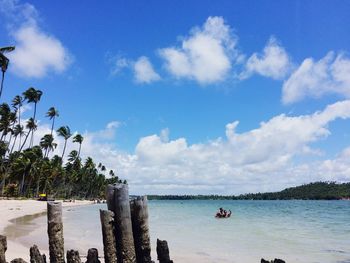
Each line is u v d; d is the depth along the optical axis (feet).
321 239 95.91
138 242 37.55
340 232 114.32
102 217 36.70
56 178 400.06
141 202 37.83
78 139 436.35
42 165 346.95
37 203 260.42
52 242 37.60
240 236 102.68
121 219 36.60
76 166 433.07
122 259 36.24
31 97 296.30
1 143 271.49
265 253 72.59
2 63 199.52
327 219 178.40
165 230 120.57
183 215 219.82
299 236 102.73
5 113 265.75
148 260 37.60
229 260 64.69
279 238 98.02
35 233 96.02
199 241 91.35
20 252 61.26
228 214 189.78
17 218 150.41
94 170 515.09
